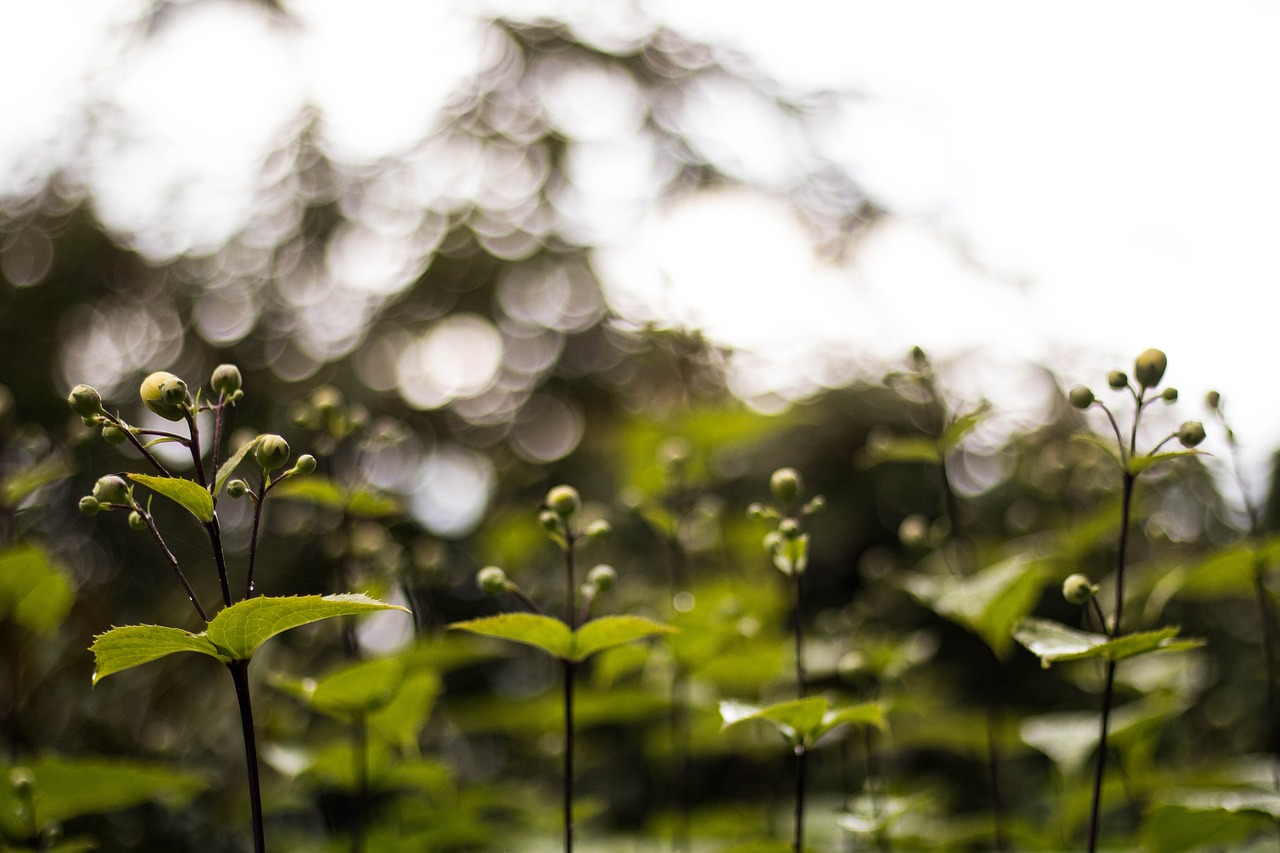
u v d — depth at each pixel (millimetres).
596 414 10391
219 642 2379
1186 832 3590
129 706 5805
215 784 5309
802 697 3346
